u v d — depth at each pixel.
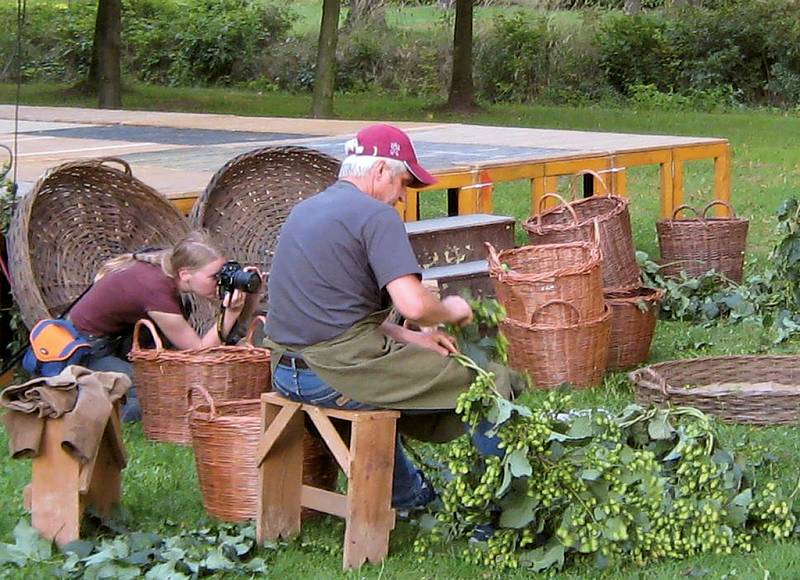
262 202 6.64
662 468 4.03
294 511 4.09
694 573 3.73
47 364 5.32
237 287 5.35
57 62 26.83
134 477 4.73
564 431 3.81
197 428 4.26
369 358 3.76
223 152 9.38
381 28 26.12
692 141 10.07
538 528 3.83
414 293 3.65
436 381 3.76
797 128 19.38
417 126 11.99
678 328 7.48
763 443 5.08
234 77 26.38
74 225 6.20
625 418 4.06
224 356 5.14
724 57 23.44
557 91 23.94
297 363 3.83
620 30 24.08
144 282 5.39
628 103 23.44
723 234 8.14
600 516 3.72
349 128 11.56
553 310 6.00
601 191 9.25
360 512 3.85
